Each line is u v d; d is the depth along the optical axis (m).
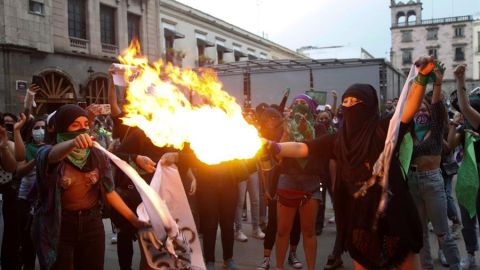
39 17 19.61
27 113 5.50
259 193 6.98
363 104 2.83
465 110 4.50
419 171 4.69
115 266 5.55
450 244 4.71
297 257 5.84
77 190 3.33
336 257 5.30
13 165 4.62
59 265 3.29
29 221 4.95
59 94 20.69
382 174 2.69
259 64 17.38
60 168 3.26
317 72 16.50
